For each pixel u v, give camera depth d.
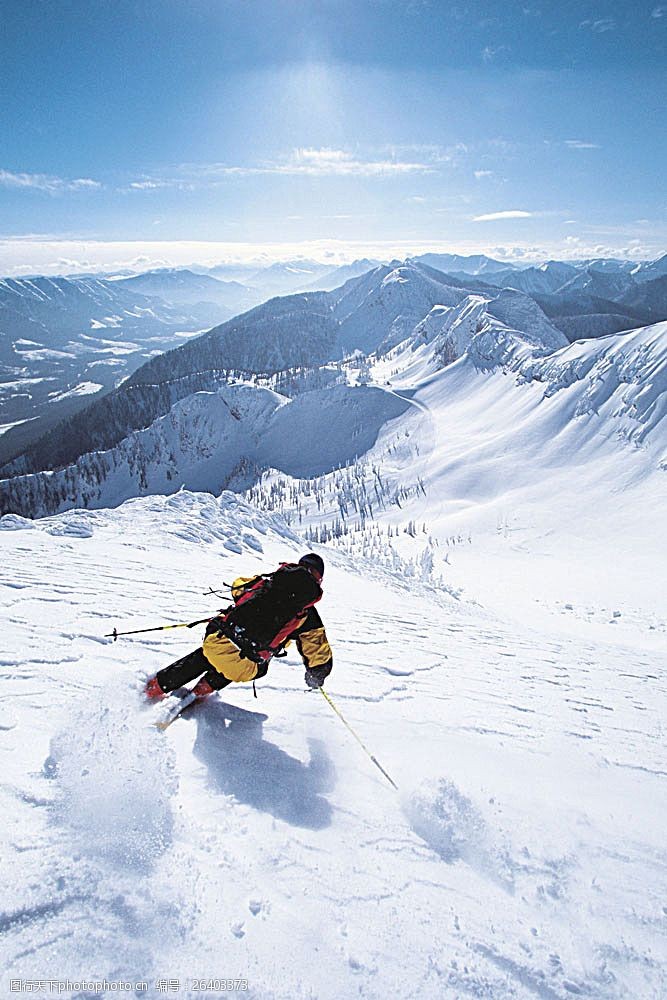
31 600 6.35
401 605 13.74
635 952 2.57
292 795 3.33
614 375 139.88
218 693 4.59
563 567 64.88
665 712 7.88
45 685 4.11
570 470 117.44
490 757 4.65
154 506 16.88
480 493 124.44
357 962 2.19
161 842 2.59
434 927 2.48
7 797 2.65
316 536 118.56
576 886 3.00
